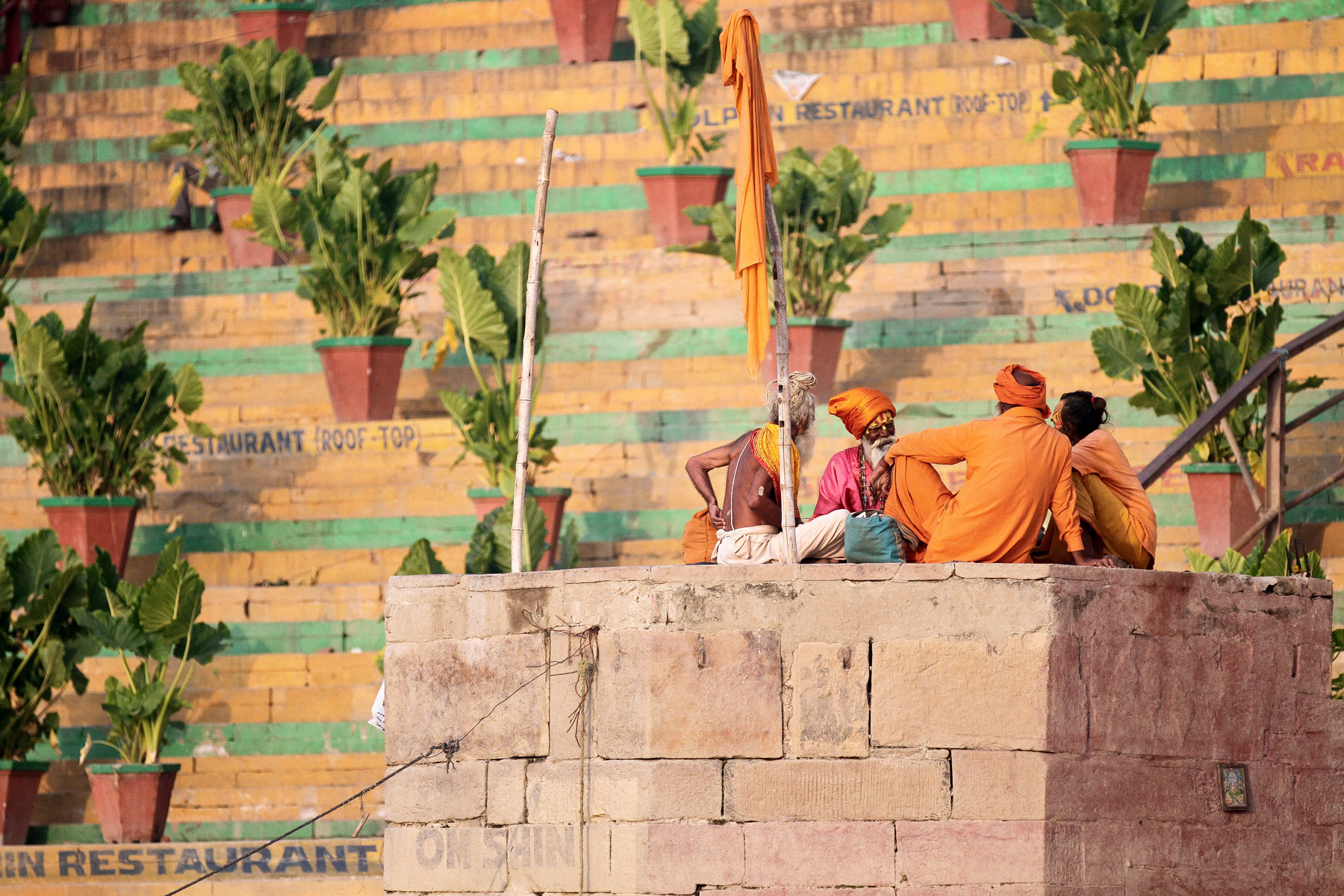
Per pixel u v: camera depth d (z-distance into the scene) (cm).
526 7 7775
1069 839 2616
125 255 7244
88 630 4641
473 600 2898
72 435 5284
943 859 2603
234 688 4978
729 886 2625
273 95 6900
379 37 7756
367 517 5562
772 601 2670
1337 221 5859
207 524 5591
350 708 4878
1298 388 4747
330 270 5875
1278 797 2812
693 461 3073
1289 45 6825
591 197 6969
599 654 2730
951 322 5859
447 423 5719
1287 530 3766
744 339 5941
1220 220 6384
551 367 5972
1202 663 2773
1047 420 2883
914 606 2650
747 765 2647
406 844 2905
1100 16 6062
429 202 6022
